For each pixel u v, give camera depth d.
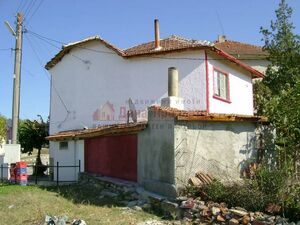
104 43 21.97
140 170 14.41
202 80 18.91
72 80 24.31
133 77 20.95
